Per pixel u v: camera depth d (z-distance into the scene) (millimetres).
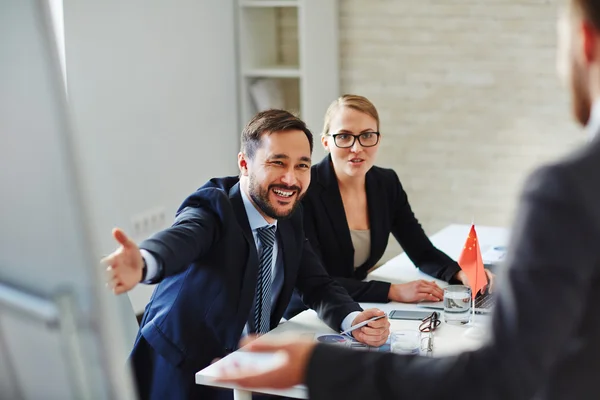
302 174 2807
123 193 4820
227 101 5859
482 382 1098
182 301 2703
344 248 3539
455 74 5875
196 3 5445
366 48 5977
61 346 1027
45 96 992
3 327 1067
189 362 2695
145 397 2771
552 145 5781
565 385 1125
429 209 6082
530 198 1092
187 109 5395
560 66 1190
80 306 1008
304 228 3496
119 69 4762
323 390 1205
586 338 1112
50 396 1051
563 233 1062
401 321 2980
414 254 3703
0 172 1028
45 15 978
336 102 3586
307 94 5914
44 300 1024
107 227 4691
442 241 4156
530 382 1064
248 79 6086
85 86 4516
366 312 2785
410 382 1152
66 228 1003
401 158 6070
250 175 2799
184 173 5391
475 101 5867
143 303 4984
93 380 1024
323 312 2938
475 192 5973
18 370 1069
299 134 2781
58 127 991
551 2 5609
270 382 1262
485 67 5816
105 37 4645
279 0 5867
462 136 5941
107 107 4676
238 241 2695
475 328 2838
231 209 2691
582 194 1069
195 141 5496
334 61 5914
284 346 1249
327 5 5840
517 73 5762
